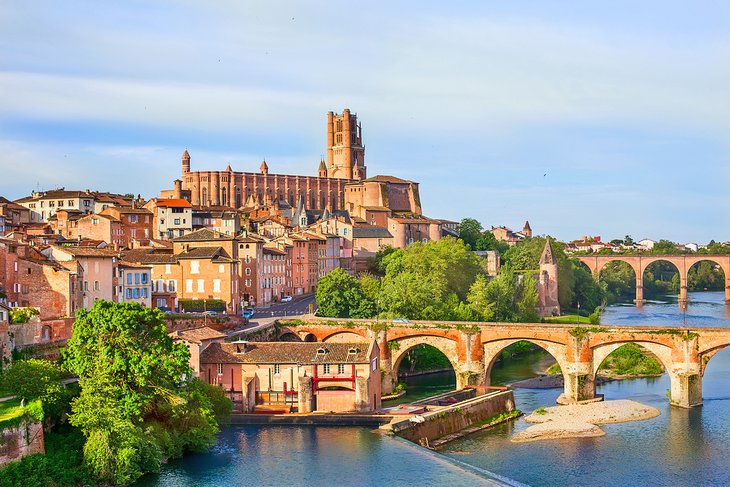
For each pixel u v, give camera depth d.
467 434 167.00
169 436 142.12
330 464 141.38
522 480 138.88
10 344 149.12
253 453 147.00
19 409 125.38
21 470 119.69
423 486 132.12
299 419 165.50
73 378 152.12
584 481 138.12
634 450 154.12
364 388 171.50
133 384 137.38
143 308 142.25
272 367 174.25
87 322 138.50
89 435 130.50
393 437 156.50
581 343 194.75
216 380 175.12
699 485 136.38
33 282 178.50
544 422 174.00
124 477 128.88
